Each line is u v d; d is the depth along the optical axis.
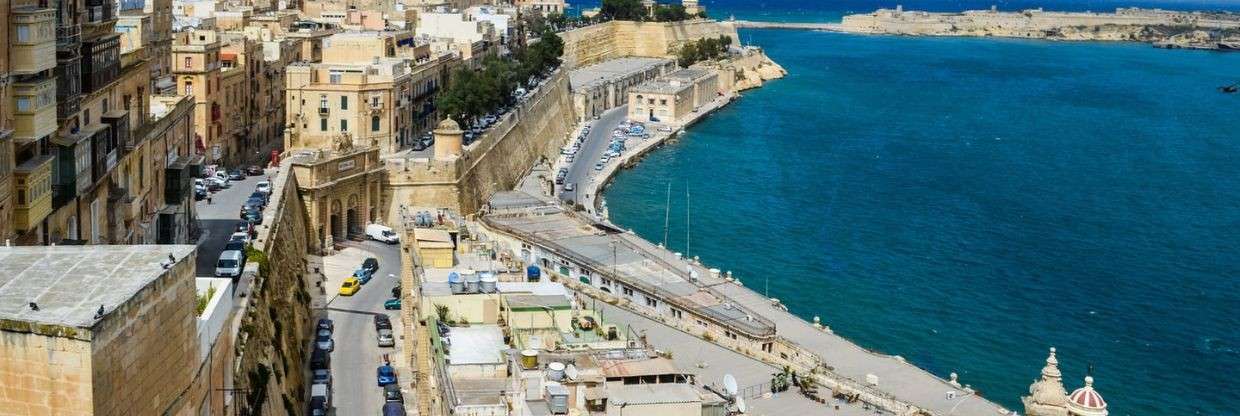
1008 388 148.12
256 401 92.56
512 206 195.38
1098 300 182.38
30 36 89.56
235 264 113.25
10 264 54.91
